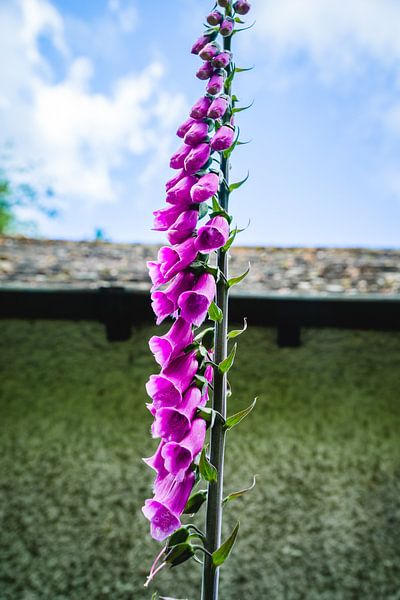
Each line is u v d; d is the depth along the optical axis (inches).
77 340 197.6
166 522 45.8
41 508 183.9
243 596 171.2
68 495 184.7
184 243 49.2
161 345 51.9
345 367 189.3
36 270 218.1
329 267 231.1
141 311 187.5
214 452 46.8
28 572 178.4
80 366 196.2
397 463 181.5
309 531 176.4
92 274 213.3
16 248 257.6
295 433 185.5
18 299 186.1
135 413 191.2
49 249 258.7
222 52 53.1
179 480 44.9
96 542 179.5
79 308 186.2
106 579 175.9
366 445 183.5
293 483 181.0
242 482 181.8
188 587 172.7
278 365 190.9
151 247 271.1
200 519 179.0
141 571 175.8
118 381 194.4
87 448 188.9
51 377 196.1
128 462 186.7
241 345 192.7
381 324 179.6
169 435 46.1
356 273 219.0
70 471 187.0
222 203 51.2
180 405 46.5
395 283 201.9
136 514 181.3
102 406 192.5
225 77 53.4
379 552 173.9
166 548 44.9
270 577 172.4
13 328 199.0
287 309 178.5
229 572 173.2
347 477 181.0
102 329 197.2
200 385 47.4
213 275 49.4
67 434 190.5
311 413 187.0
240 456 184.1
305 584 171.8
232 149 50.1
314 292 190.4
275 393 189.2
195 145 51.5
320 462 182.7
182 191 50.2
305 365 190.2
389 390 186.9
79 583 176.4
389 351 188.4
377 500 178.7
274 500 179.6
